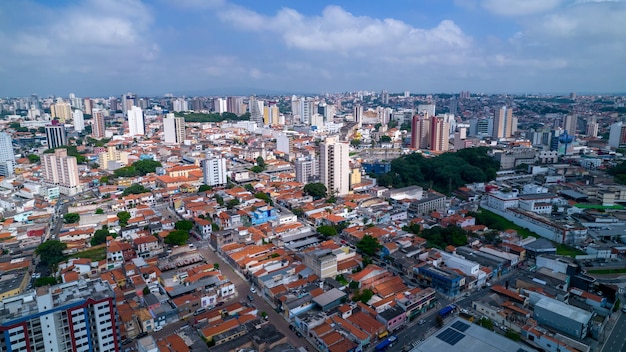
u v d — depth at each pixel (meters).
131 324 182.12
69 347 144.62
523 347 157.00
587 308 198.12
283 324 191.62
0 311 138.50
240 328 178.88
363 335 175.25
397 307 197.25
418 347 158.25
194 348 161.88
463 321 175.12
